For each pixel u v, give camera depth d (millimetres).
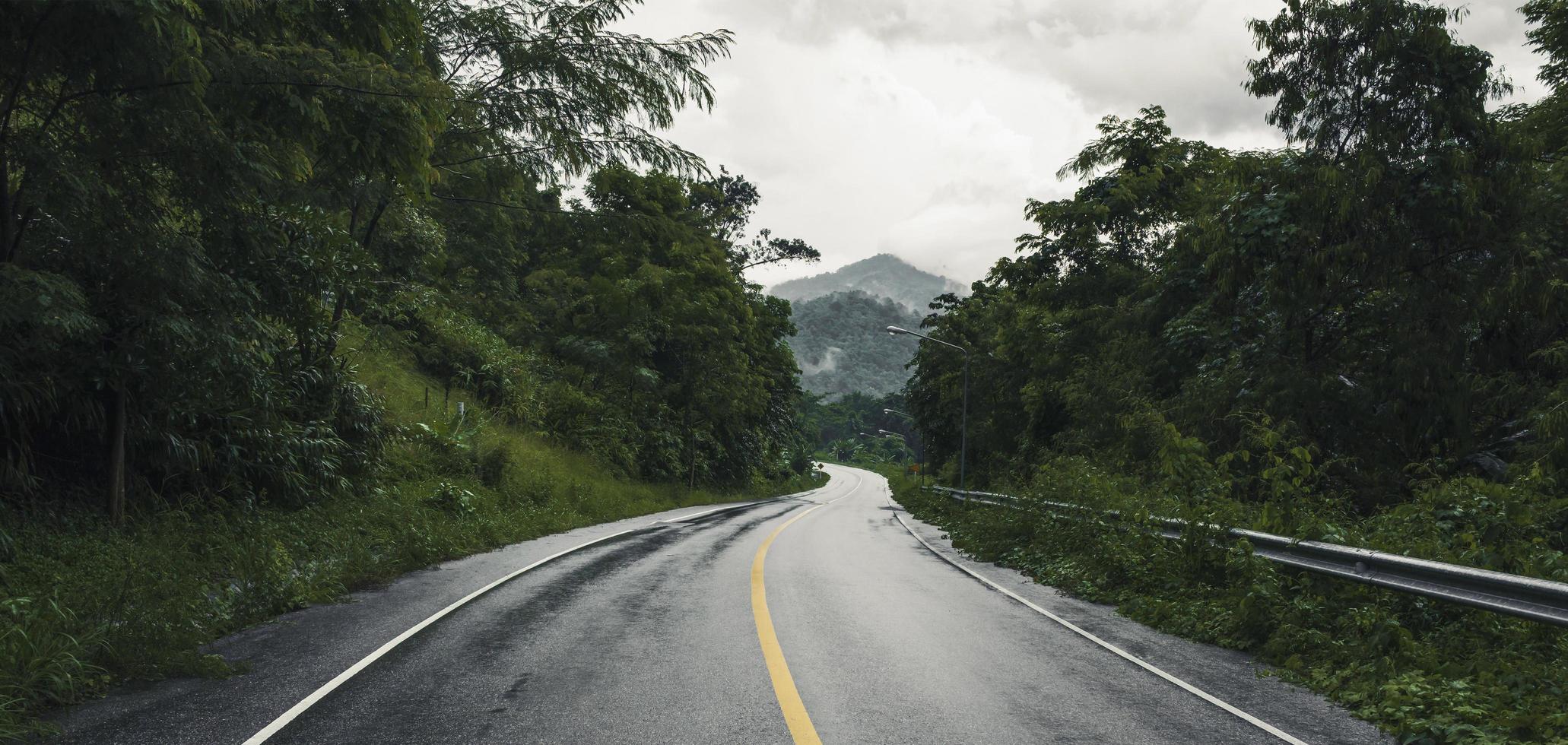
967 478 44875
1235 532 10289
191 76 7289
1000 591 11562
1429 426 15930
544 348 38156
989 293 44812
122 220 8625
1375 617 7777
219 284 10008
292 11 8852
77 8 6887
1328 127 16547
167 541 9594
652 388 40875
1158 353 22969
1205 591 10141
